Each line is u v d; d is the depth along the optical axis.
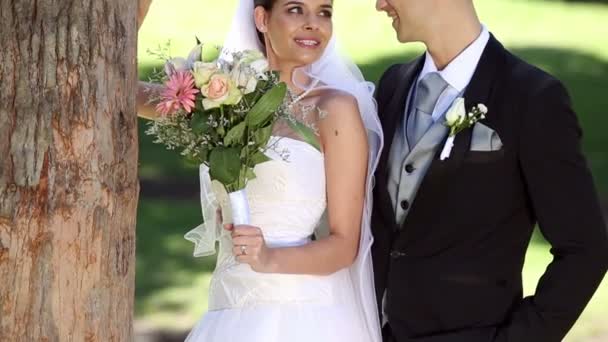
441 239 4.97
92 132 4.02
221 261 5.39
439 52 5.04
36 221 3.96
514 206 4.90
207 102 4.73
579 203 4.73
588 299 4.80
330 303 5.21
